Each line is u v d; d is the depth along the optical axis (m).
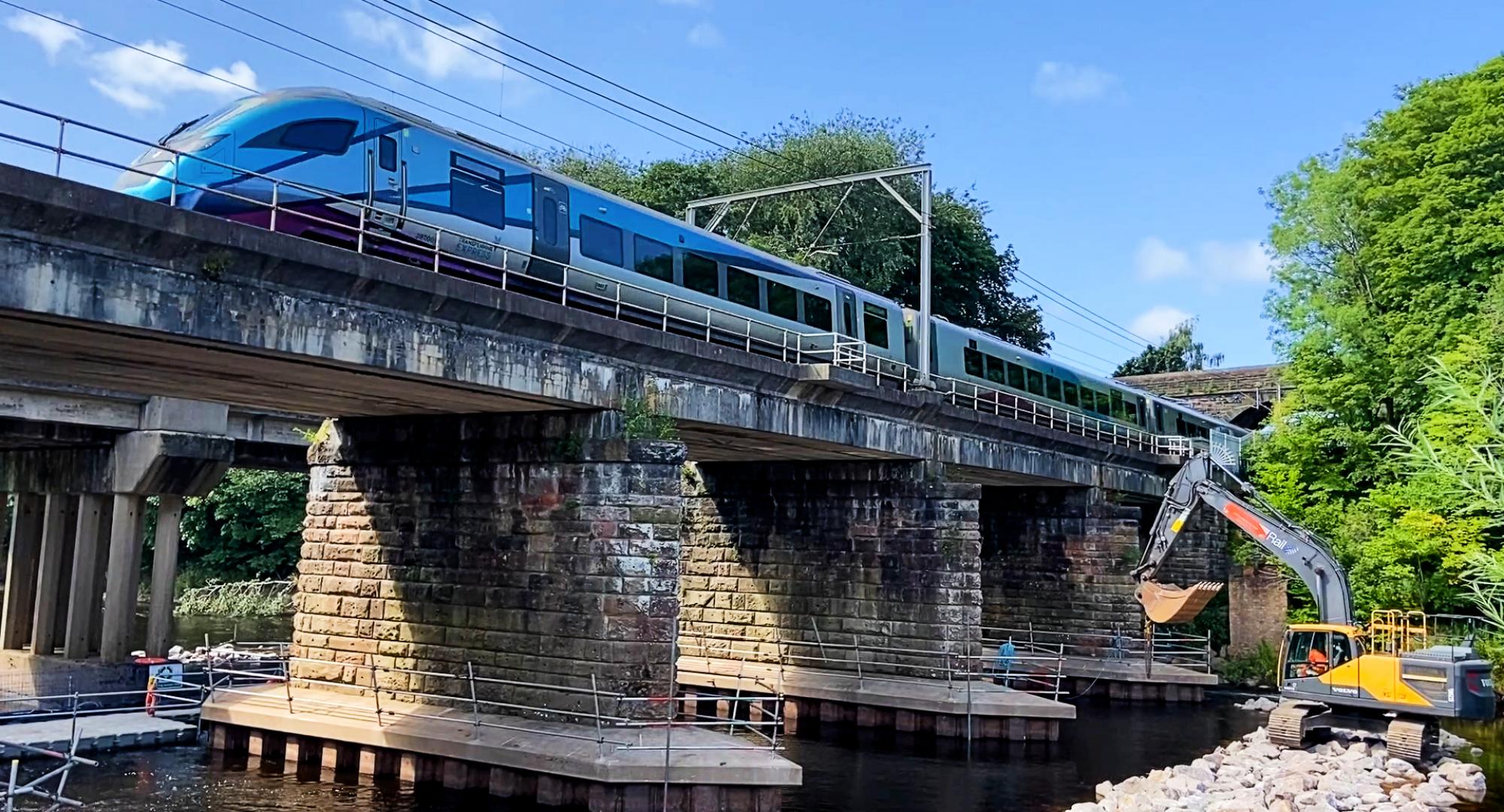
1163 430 51.75
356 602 23.14
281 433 34.41
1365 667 24.39
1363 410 37.91
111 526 32.78
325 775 21.27
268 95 18.27
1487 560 17.39
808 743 27.58
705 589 32.31
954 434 31.30
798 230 53.62
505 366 18.14
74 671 29.88
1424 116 37.06
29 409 27.69
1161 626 42.41
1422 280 36.03
